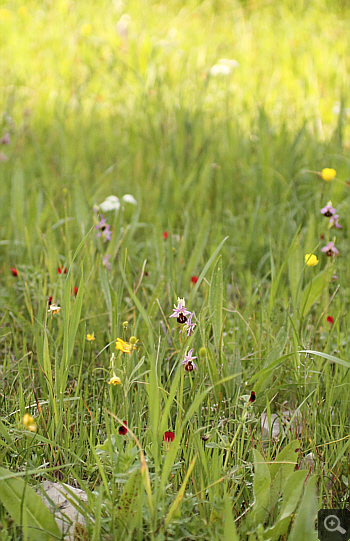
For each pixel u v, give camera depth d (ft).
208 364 6.09
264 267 7.58
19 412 6.00
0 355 6.63
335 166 9.25
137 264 7.52
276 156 9.64
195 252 7.08
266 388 6.18
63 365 5.93
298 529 5.43
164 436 5.64
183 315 5.91
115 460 5.64
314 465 5.76
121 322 6.70
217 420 5.94
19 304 7.14
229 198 8.80
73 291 6.39
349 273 7.28
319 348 6.55
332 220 6.73
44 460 5.82
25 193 8.52
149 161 9.92
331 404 6.09
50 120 12.05
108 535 5.47
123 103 12.58
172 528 5.46
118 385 6.08
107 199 7.55
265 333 6.53
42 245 7.53
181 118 10.59
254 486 5.55
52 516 5.48
